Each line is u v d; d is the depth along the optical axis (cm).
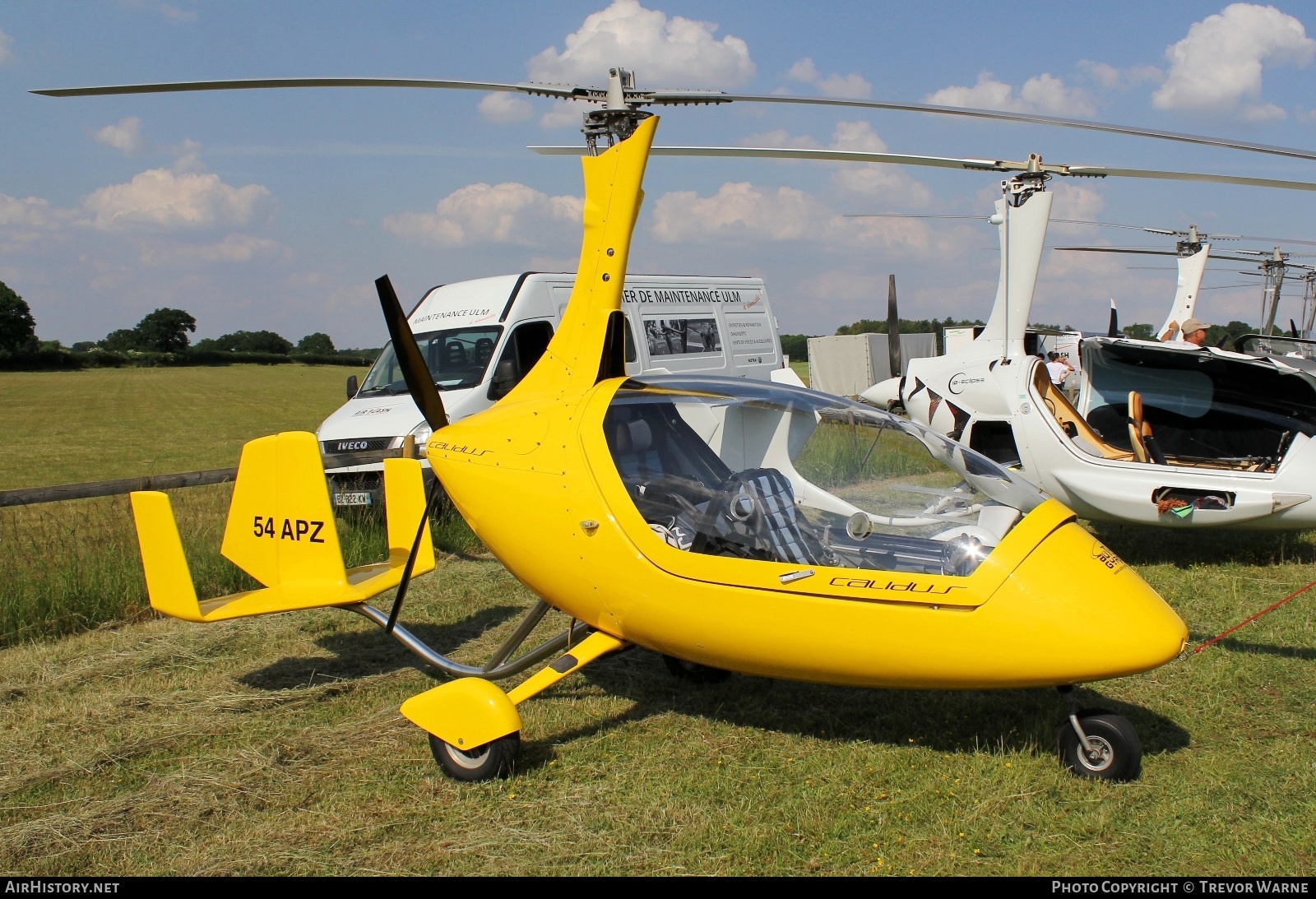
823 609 335
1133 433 698
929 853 299
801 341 5341
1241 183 572
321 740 398
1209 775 344
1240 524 632
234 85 411
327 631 556
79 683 475
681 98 449
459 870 298
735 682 450
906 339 2506
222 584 632
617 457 381
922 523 350
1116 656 313
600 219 418
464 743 353
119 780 369
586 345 420
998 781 343
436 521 784
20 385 5322
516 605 607
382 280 429
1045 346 1300
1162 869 286
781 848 304
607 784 351
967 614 321
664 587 360
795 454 389
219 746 397
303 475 460
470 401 852
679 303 1071
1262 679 440
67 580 581
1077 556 335
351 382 973
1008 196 678
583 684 455
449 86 441
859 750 373
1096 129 482
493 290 938
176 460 1742
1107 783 337
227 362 9200
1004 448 709
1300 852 293
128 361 8506
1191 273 1225
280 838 320
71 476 1492
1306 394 700
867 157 549
